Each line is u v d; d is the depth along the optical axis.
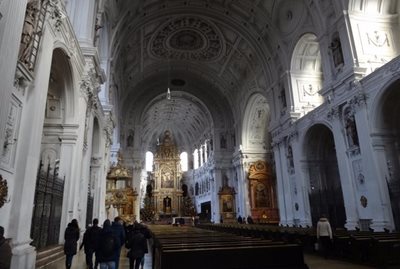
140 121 29.53
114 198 18.28
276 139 20.41
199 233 9.43
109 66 16.92
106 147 17.22
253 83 25.08
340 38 14.20
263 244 4.87
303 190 16.91
